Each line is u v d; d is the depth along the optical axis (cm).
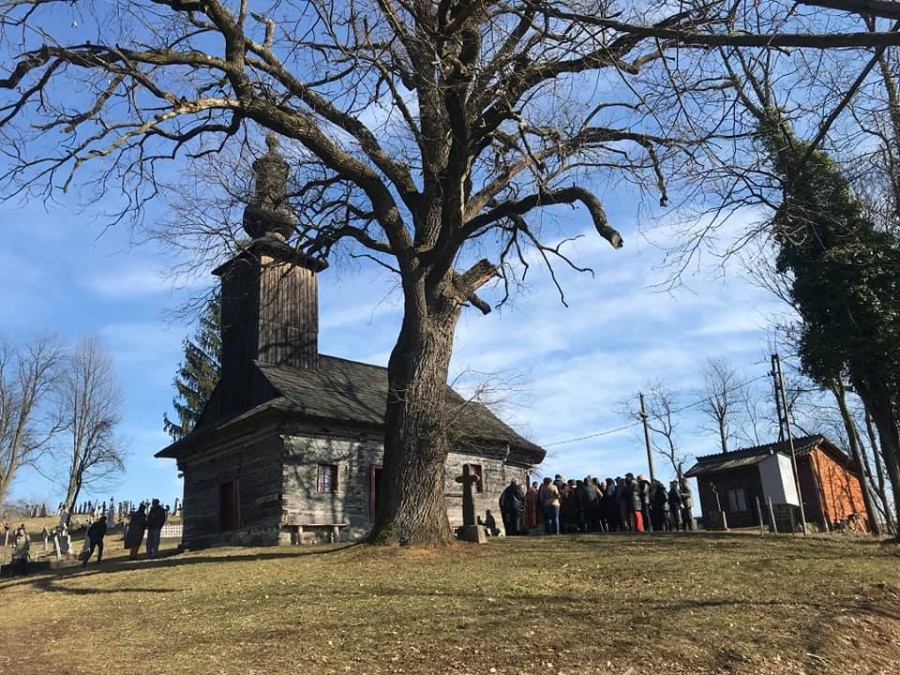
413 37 1106
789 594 1007
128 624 998
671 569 1189
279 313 2650
